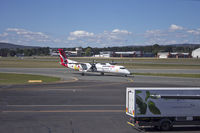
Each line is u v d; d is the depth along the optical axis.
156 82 48.12
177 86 41.59
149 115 16.06
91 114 20.55
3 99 27.36
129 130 15.83
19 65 104.88
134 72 74.25
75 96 30.44
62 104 25.03
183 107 16.30
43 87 38.69
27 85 40.97
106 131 15.49
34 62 134.62
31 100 27.02
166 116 16.14
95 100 27.78
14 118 18.66
